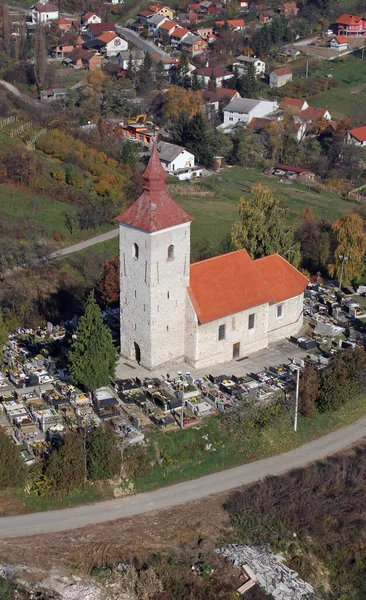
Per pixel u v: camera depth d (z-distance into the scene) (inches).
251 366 3558.1
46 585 2436.0
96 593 2422.5
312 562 2667.3
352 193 7263.8
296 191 7071.9
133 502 2822.3
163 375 3388.3
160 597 2432.3
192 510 2792.8
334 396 3307.1
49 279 4729.3
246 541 2689.5
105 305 4274.1
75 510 2763.3
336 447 3189.0
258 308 3612.2
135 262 3267.7
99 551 2578.7
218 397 3260.3
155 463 2945.4
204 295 3408.0
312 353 3725.4
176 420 3112.7
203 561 2568.9
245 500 2812.5
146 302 3289.9
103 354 3169.3
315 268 5044.3
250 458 3080.7
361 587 2608.3
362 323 4146.2
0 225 5270.7
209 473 2994.6
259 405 3230.8
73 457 2790.4
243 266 3575.3
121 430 2999.5
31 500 2765.7
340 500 2883.9
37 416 3063.5
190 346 3449.8
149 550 2598.4
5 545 2573.8
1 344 3447.3
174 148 7386.8
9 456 2746.1
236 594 2459.4
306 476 2940.5
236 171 7677.2
